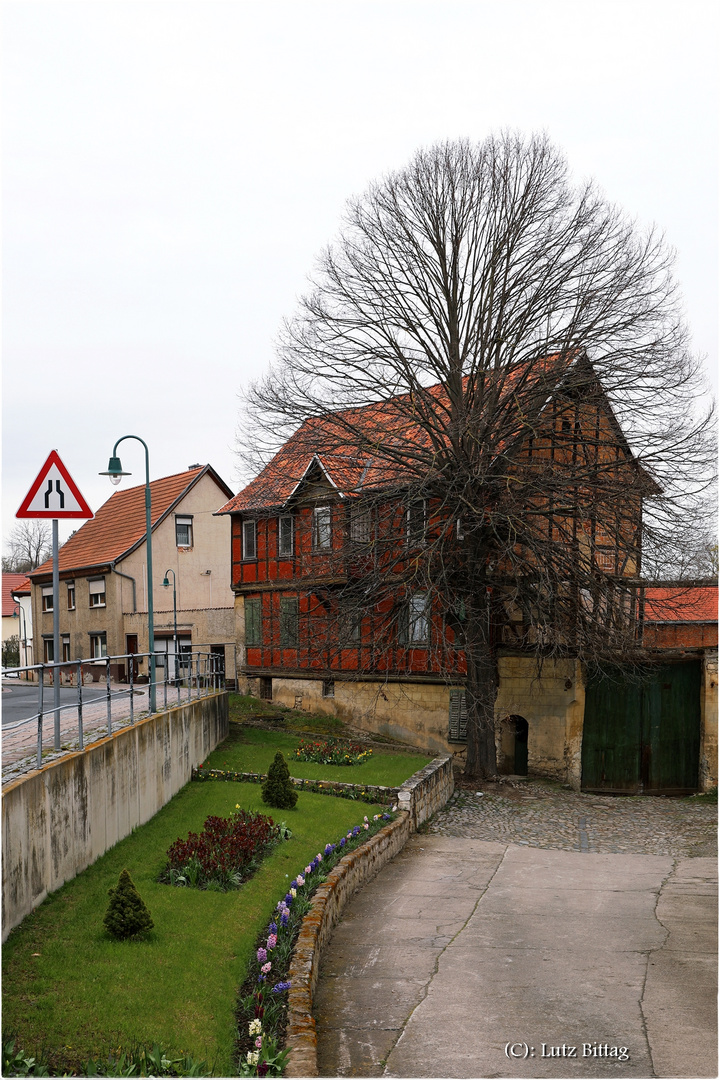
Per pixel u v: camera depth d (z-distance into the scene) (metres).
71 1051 5.84
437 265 21.92
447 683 23.53
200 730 18.75
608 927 10.62
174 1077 5.63
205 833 11.38
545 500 21.95
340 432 22.50
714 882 13.20
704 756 22.64
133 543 38.31
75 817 9.52
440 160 21.86
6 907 7.50
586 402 20.84
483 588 21.50
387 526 22.05
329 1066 6.72
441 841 16.30
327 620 23.98
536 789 22.17
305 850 12.43
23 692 28.27
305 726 26.70
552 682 23.52
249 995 7.41
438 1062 6.77
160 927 8.33
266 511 25.11
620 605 21.48
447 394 22.39
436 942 9.95
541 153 21.66
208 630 35.06
